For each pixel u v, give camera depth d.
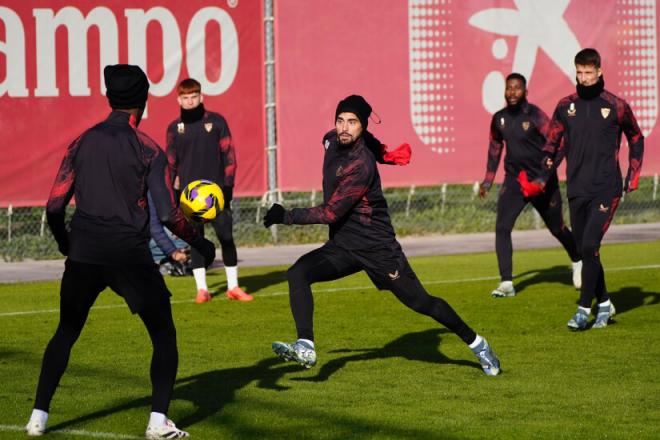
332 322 29.25
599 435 17.23
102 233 16.64
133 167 16.64
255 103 48.50
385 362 23.56
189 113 33.41
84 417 18.55
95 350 25.38
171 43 47.12
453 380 21.58
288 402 19.67
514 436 17.17
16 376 22.45
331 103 49.56
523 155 33.62
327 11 49.28
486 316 30.02
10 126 45.03
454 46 51.44
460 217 55.38
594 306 31.80
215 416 18.58
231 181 33.59
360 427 17.80
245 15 48.16
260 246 49.88
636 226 56.00
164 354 16.98
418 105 51.00
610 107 27.56
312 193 50.09
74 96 45.81
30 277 40.25
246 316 30.56
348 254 20.92
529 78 52.75
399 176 51.06
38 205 45.56
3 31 44.81
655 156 54.97
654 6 54.66
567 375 21.97
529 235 53.16
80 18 45.78
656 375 21.94
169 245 17.03
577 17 53.38
